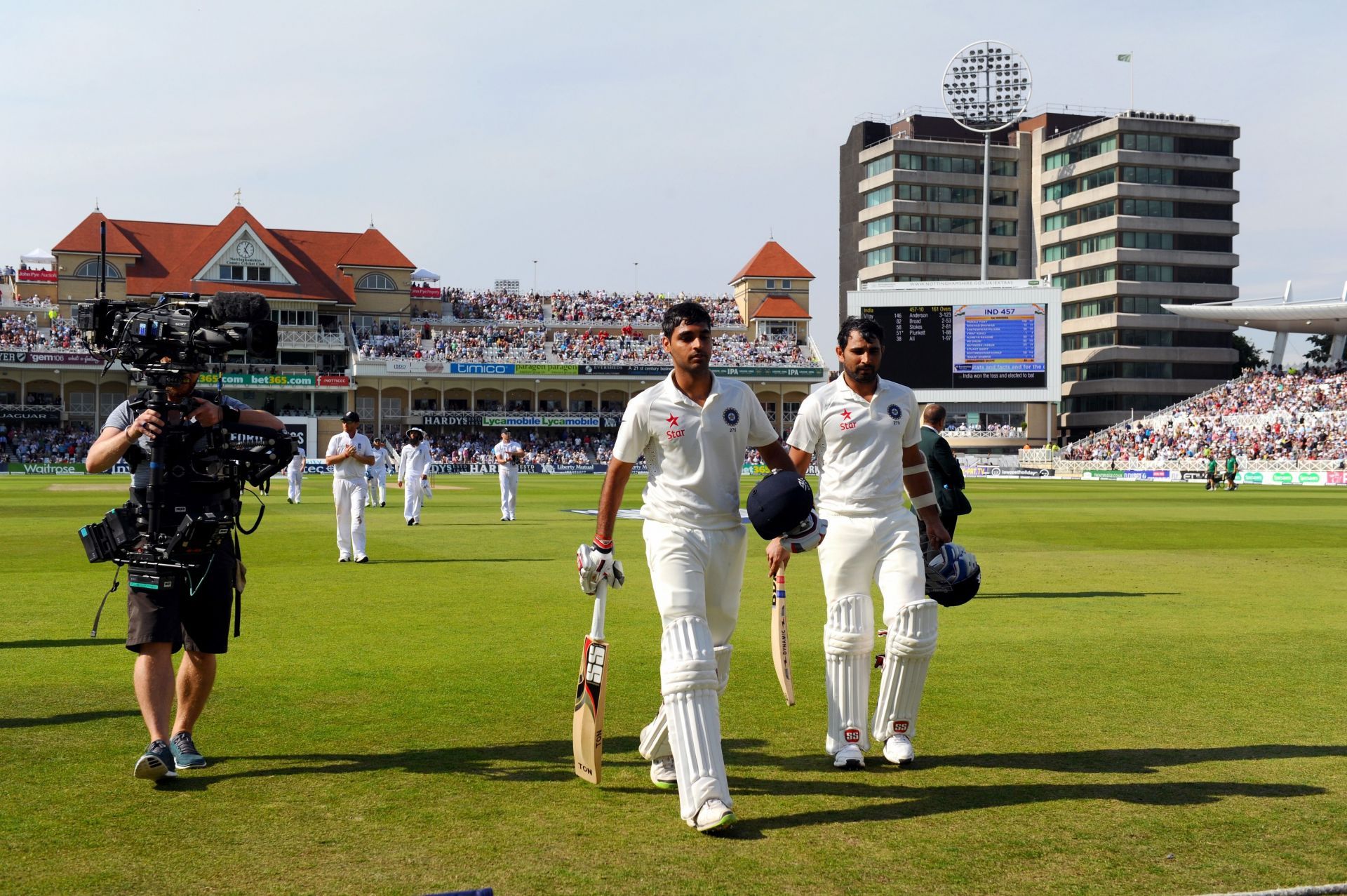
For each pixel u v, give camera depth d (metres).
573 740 5.50
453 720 6.55
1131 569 15.47
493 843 4.43
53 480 55.88
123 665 8.14
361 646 9.08
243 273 83.12
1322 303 72.31
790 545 5.51
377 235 90.62
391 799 5.01
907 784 5.30
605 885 3.99
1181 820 4.73
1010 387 72.12
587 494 41.50
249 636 9.57
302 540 19.67
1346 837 4.51
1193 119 98.31
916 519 6.14
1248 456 64.31
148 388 5.48
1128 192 94.75
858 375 5.95
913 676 5.71
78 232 80.88
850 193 111.62
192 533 5.18
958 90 78.00
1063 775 5.43
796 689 7.48
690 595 5.02
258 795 5.06
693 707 4.78
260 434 5.64
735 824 4.71
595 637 5.13
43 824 4.64
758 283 97.94
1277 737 6.14
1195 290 96.19
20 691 7.25
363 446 15.78
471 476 69.06
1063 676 7.87
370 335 86.38
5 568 14.90
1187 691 7.38
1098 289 96.88
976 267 103.50
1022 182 104.19
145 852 4.31
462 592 12.63
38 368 75.88
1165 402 95.94
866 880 4.04
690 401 5.11
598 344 88.19
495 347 85.75
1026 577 14.47
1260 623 10.40
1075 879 4.04
